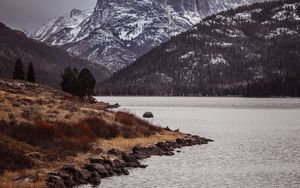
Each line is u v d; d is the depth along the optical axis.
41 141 46.91
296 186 40.12
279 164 51.94
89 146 50.72
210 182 41.53
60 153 45.06
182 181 41.75
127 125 69.94
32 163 40.06
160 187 38.94
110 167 44.53
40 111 64.00
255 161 53.97
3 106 62.41
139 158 53.66
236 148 66.06
